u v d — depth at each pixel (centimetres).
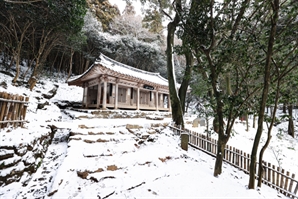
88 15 1997
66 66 2044
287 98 312
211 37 314
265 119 331
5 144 250
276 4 247
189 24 332
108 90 1091
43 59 1238
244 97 359
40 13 789
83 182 258
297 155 846
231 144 805
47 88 1278
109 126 581
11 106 344
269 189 341
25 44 1230
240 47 269
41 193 238
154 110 1384
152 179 295
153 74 1725
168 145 523
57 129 531
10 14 815
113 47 2236
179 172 340
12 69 1196
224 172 384
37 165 313
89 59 2077
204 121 911
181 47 372
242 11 294
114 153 382
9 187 230
